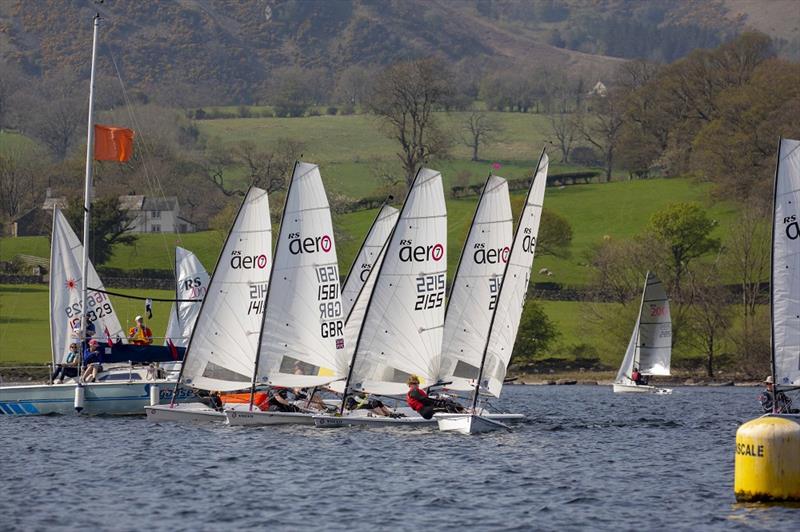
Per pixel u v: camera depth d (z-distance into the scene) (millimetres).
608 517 108750
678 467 142875
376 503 114875
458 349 180625
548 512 111062
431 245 175625
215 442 159750
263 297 182250
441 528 103375
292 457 145250
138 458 144375
